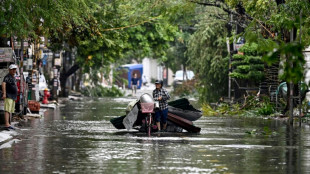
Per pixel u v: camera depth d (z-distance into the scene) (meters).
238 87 67.75
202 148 29.50
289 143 31.95
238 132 38.47
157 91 38.44
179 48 124.06
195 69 85.19
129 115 37.84
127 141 32.62
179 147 29.88
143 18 64.38
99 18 62.84
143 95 37.91
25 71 67.00
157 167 23.48
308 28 43.03
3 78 42.31
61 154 27.19
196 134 37.09
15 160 25.34
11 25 35.03
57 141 32.53
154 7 58.91
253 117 53.69
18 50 49.81
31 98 61.47
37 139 33.47
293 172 22.50
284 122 47.34
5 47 42.12
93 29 54.41
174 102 39.09
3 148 29.36
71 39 56.97
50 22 37.75
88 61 86.38
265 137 35.19
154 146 30.31
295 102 52.69
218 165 24.03
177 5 57.03
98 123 45.03
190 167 23.48
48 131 38.25
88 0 48.56
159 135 36.31
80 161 25.06
